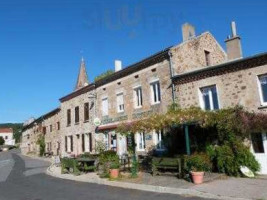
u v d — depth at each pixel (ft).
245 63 46.83
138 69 67.36
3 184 50.93
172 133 55.77
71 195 37.11
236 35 56.65
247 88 46.55
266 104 44.57
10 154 175.42
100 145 70.13
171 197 32.45
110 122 75.72
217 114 44.42
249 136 43.60
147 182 41.52
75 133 94.58
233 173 42.37
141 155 62.80
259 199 28.07
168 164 44.86
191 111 46.37
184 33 64.69
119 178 46.75
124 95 71.41
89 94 87.20
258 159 42.98
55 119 120.78
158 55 60.80
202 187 35.24
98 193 37.50
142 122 48.73
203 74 52.60
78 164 58.85
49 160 104.22
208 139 48.80
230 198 29.63
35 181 52.60
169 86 58.44
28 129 183.83
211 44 68.33
